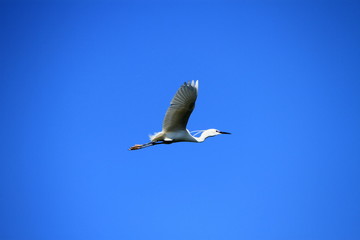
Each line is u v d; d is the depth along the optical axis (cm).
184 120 1560
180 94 1444
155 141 1623
